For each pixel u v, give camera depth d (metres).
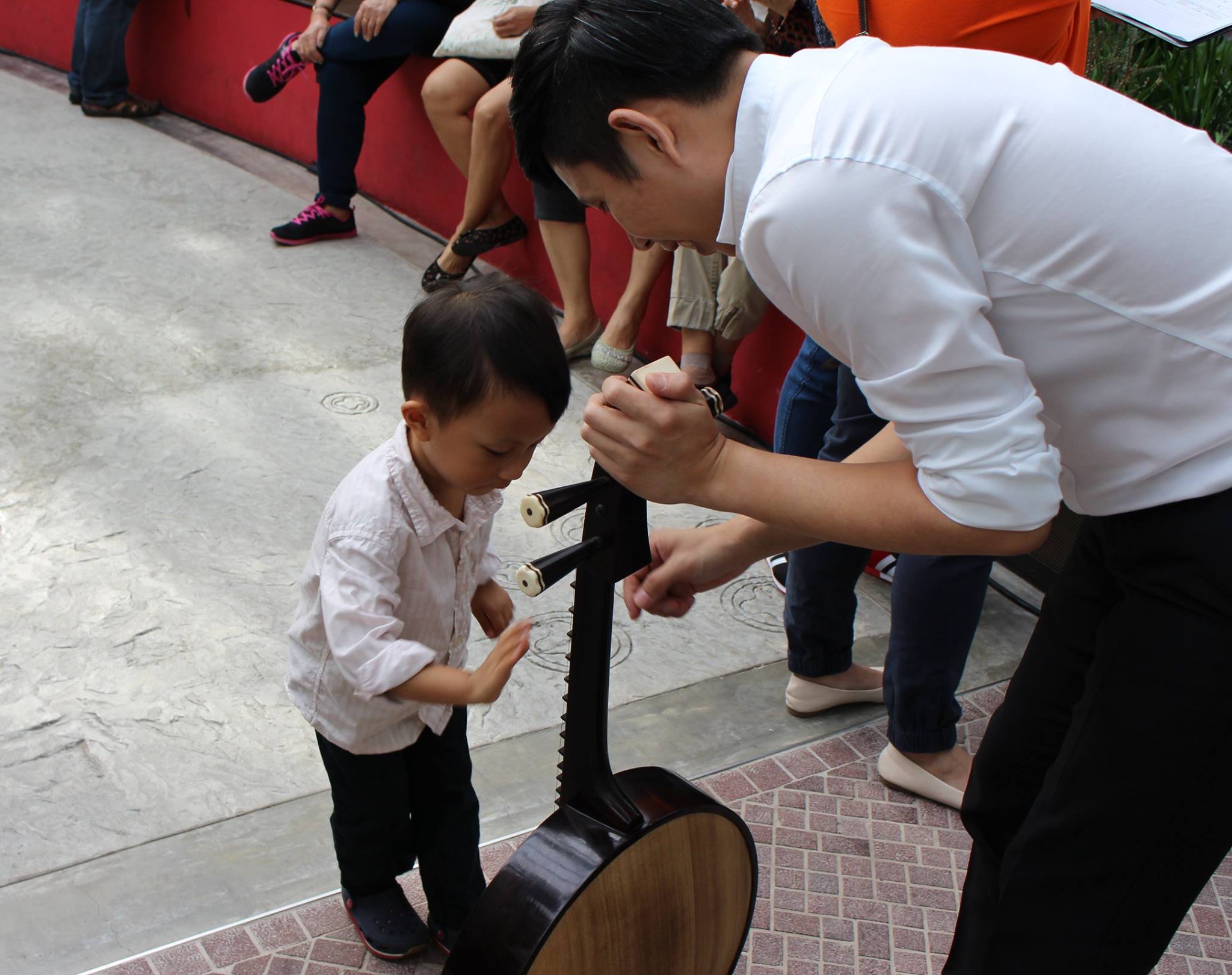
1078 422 1.27
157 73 6.73
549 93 1.24
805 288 1.15
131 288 4.47
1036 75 1.17
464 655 1.80
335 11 4.96
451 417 1.47
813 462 1.26
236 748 2.37
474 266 4.96
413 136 5.28
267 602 2.82
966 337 1.10
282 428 3.61
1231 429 1.20
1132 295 1.16
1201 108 3.35
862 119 1.10
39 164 5.69
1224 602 1.24
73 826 2.14
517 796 2.29
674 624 2.93
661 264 3.95
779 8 2.93
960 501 1.15
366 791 1.78
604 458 1.25
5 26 7.64
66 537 2.99
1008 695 1.67
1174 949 2.08
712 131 1.21
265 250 4.97
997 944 1.49
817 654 2.53
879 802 2.38
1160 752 1.30
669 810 1.39
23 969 1.85
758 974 1.97
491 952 1.30
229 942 1.93
